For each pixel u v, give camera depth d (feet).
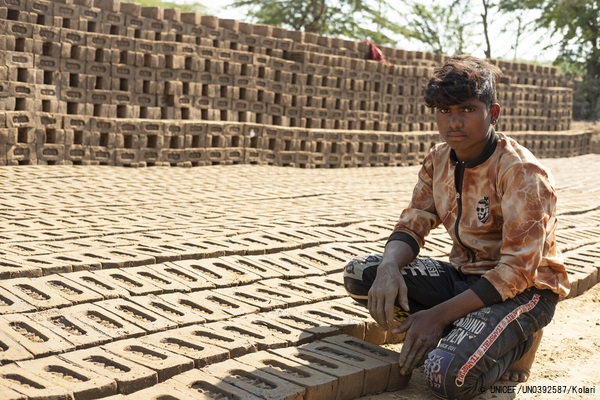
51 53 26.50
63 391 7.86
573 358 11.75
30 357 8.82
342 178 30.99
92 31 27.94
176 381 8.66
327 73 36.37
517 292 9.31
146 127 28.84
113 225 16.47
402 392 9.86
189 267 13.12
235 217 18.66
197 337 10.07
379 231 18.26
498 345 9.14
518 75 52.01
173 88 30.07
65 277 11.82
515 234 9.23
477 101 9.12
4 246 13.47
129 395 8.18
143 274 12.58
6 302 10.53
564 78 81.82
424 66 44.19
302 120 35.55
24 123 25.66
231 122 32.12
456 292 9.95
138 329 10.04
